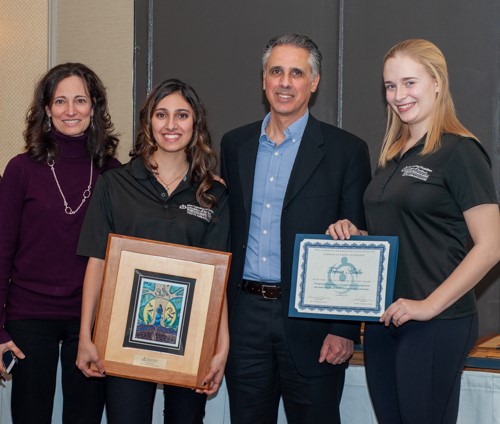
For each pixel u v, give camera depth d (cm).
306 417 259
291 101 258
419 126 235
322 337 259
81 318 247
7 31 417
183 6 390
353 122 368
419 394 224
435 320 223
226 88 386
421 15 356
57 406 302
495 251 219
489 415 259
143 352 241
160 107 248
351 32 366
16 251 269
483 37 348
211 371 243
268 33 378
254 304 258
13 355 262
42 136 272
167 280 242
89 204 253
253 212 262
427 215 226
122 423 243
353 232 248
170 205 250
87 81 276
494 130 349
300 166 259
